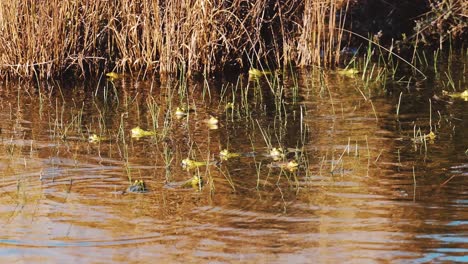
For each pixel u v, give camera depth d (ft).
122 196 43.06
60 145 52.60
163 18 75.20
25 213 40.75
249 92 67.82
